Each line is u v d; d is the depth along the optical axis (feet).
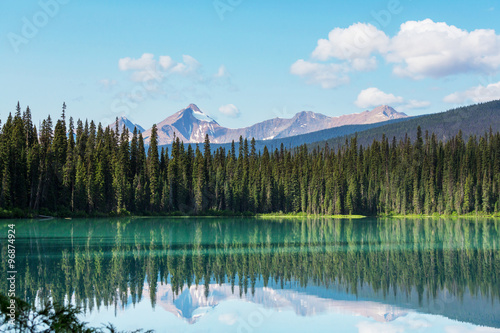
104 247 215.51
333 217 549.54
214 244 236.22
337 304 126.11
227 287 142.10
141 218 435.94
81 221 361.71
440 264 181.47
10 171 354.13
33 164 373.20
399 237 281.13
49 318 58.23
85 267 164.25
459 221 472.03
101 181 416.67
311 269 169.78
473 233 313.12
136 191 463.01
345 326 108.17
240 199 535.60
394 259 192.44
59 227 306.96
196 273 160.04
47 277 146.41
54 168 396.98
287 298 131.13
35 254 191.01
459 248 227.81
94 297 125.90
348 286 145.18
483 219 516.73
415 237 281.13
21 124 431.84
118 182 438.40
